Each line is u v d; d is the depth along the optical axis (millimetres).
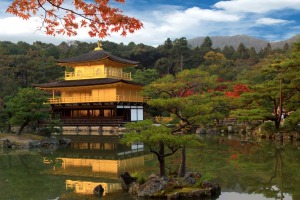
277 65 46688
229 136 56625
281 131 49812
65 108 72812
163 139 19844
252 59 153750
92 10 8938
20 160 35344
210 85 23688
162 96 24281
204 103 23141
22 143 45969
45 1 8852
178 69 136250
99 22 9250
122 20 9156
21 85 96562
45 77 102062
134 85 71625
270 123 52719
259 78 91125
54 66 103750
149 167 30203
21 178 26391
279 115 50156
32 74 98375
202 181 21203
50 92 89750
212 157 34594
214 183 21469
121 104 68438
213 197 20203
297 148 40312
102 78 73188
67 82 74188
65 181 25203
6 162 34094
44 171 29188
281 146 42406
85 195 20953
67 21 9305
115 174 27516
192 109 21656
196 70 23031
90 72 75188
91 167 30969
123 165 31781
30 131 59406
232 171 27469
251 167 29094
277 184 23297
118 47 152375
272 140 49156
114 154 39656
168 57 145000
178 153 38125
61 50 143625
